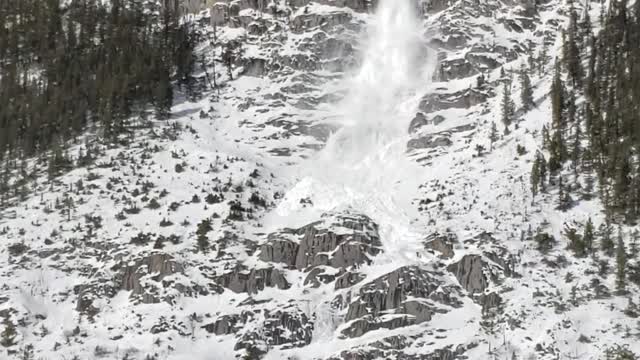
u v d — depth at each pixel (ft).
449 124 458.50
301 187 425.69
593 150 409.69
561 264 359.66
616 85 444.96
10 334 338.13
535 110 445.78
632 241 363.97
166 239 385.70
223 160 441.27
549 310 336.29
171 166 438.81
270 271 370.53
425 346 329.11
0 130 477.36
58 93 500.74
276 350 336.70
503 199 394.52
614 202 380.58
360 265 370.53
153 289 361.51
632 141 408.87
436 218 391.24
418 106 475.72
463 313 346.33
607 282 347.36
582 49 492.54
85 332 344.49
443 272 364.38
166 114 483.92
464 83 488.44
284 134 473.26
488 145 431.84
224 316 348.59
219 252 379.14
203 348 337.52
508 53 507.71
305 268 375.25
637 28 488.02
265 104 495.82
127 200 414.62
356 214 394.32
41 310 357.00
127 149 453.17
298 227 392.88
